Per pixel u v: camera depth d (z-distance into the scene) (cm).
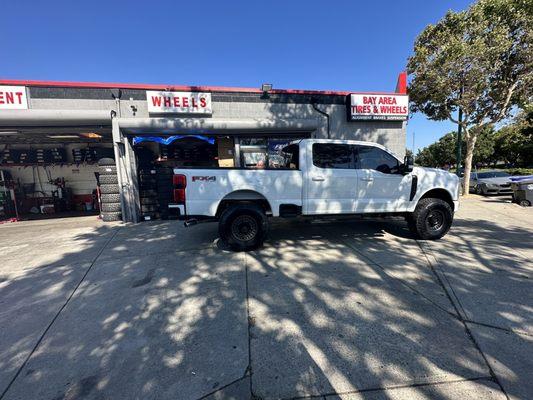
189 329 276
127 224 813
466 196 1310
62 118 782
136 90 832
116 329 280
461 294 335
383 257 466
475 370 214
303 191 514
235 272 416
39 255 530
